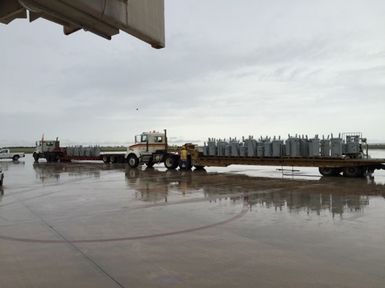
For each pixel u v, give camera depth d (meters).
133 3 2.67
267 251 5.66
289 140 18.73
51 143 39.25
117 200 11.37
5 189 14.76
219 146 21.77
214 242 6.24
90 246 6.09
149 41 2.98
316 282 4.33
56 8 2.28
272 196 11.70
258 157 19.95
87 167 28.41
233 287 4.21
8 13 2.40
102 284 4.37
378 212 8.78
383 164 16.44
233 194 12.30
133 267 4.98
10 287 4.32
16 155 44.66
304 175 19.00
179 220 8.20
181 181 16.64
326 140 17.72
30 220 8.45
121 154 32.53
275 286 4.23
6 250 5.92
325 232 6.85
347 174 17.48
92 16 2.42
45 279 4.56
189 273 4.71
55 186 15.59
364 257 5.29
